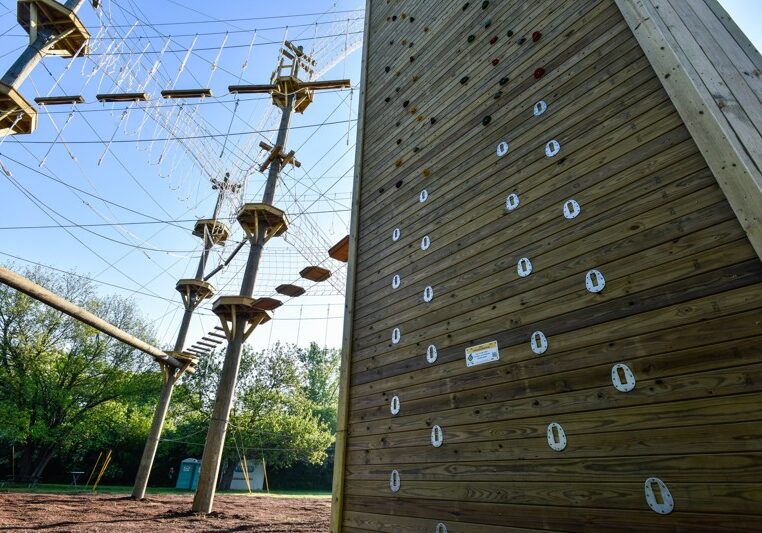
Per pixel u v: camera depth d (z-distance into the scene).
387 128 4.78
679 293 1.88
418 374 3.06
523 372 2.35
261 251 10.02
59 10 5.85
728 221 1.83
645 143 2.27
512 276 2.67
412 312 3.38
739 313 1.67
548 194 2.67
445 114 3.94
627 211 2.22
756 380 1.55
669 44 2.26
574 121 2.71
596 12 2.91
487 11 3.96
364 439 3.32
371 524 2.89
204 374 22.03
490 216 3.02
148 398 20.38
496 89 3.47
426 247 3.52
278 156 11.16
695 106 2.04
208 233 13.19
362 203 4.73
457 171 3.52
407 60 4.89
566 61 2.97
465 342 2.79
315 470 24.91
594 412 1.97
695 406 1.67
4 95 5.20
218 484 21.52
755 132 1.92
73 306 6.55
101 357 18.28
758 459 1.45
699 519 1.52
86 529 5.80
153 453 10.80
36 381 16.34
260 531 6.40
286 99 12.02
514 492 2.12
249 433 19.86
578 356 2.14
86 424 16.73
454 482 2.45
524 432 2.21
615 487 1.78
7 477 17.20
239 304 8.98
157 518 7.32
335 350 34.47
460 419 2.59
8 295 16.78
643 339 1.93
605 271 2.19
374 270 4.08
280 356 23.78
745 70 2.26
